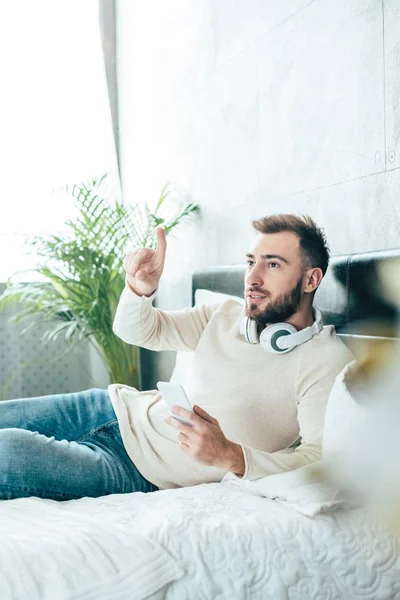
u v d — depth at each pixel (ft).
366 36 5.72
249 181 7.95
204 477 5.06
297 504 3.92
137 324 5.66
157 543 3.49
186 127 9.89
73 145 12.88
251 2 7.72
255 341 5.17
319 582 3.53
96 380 12.74
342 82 6.07
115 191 13.10
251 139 7.86
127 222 11.16
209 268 8.39
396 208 5.40
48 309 10.91
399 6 5.32
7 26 12.59
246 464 4.23
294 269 5.13
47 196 12.55
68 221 10.80
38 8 12.77
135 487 5.18
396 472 1.02
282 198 7.20
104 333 10.71
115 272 10.56
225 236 8.74
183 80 9.94
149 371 11.18
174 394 4.10
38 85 12.69
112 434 5.50
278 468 4.29
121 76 13.12
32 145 12.58
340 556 3.61
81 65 13.00
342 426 3.60
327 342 4.94
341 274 5.31
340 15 6.07
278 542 3.62
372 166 5.68
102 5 13.38
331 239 6.31
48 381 12.48
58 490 4.76
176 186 10.37
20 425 5.55
